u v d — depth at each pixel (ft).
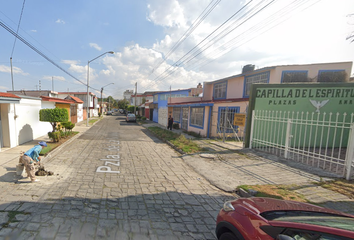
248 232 6.80
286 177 18.33
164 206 12.91
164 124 76.69
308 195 14.21
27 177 16.26
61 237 8.98
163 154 28.96
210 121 43.14
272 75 41.57
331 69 40.14
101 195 13.91
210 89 65.82
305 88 29.32
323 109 29.53
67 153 26.30
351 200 13.51
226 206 8.82
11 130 26.94
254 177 18.60
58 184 15.31
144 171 20.27
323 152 27.48
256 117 29.40
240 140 39.70
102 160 23.65
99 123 82.28
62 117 32.63
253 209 7.90
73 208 11.73
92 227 9.96
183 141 36.35
